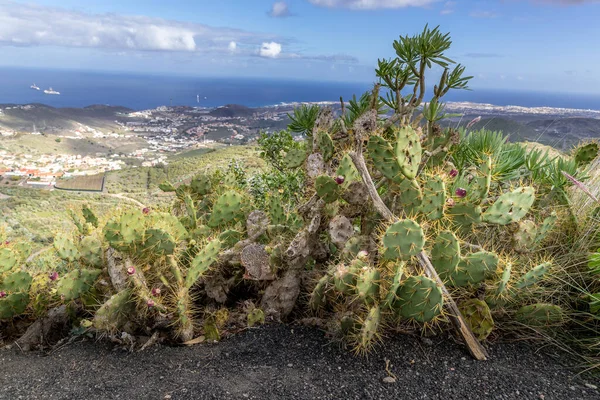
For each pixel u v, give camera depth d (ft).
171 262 6.17
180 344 6.18
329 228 6.40
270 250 6.58
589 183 8.04
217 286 7.22
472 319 5.66
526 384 4.83
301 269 6.70
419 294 5.17
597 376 5.03
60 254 6.75
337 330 5.91
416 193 5.85
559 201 7.57
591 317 5.87
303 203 7.31
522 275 6.03
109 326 6.00
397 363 5.27
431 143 7.11
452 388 4.78
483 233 7.01
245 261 6.64
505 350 5.57
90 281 6.70
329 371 5.15
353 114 7.79
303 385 4.87
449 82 6.66
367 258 5.82
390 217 5.96
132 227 5.94
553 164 8.38
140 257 6.26
